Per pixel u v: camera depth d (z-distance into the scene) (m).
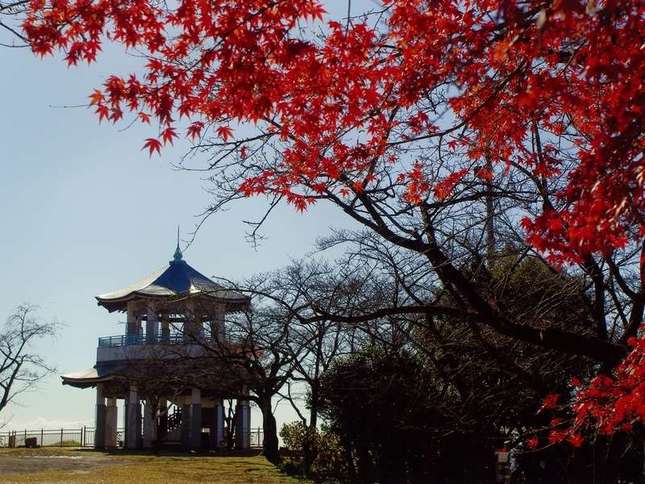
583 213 6.09
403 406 22.92
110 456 41.09
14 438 53.16
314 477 29.12
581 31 5.80
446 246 12.36
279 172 10.09
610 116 6.14
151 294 43.78
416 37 7.52
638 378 8.77
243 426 49.59
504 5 5.41
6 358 55.97
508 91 7.73
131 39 7.66
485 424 16.78
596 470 15.19
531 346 14.30
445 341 14.42
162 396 48.12
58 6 7.41
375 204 10.88
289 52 7.47
